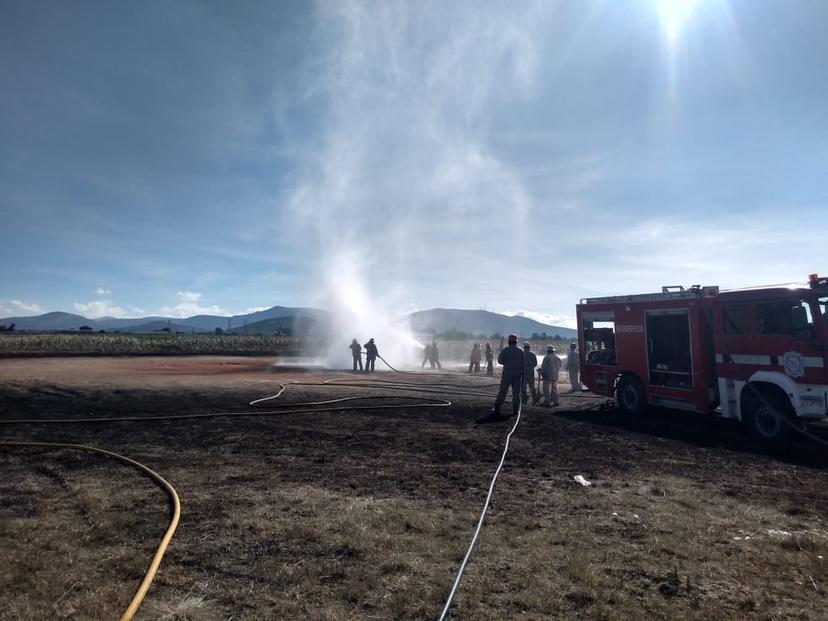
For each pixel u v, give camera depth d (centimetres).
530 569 470
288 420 1249
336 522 577
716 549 520
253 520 580
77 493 680
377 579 447
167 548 503
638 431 1187
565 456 937
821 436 1123
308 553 498
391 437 1073
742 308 1145
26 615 375
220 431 1112
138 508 622
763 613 396
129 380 1923
